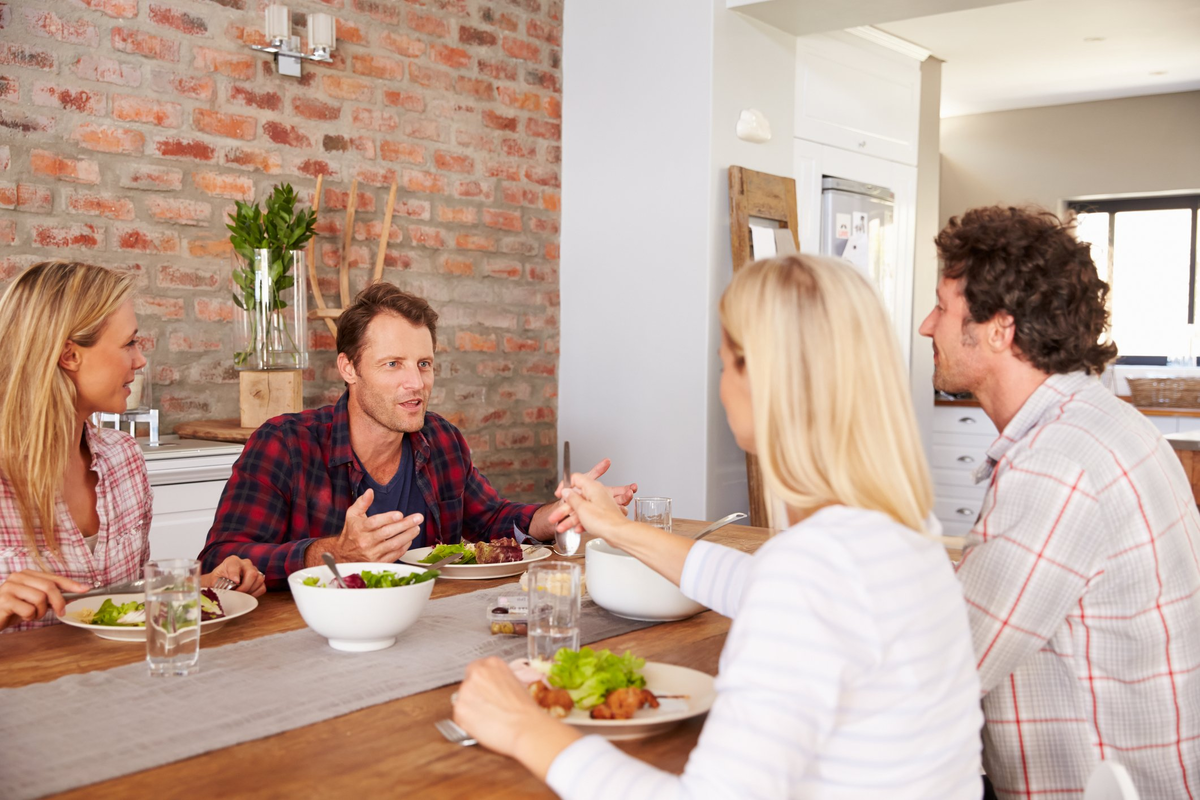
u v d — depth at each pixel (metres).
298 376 2.75
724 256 3.63
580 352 3.94
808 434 0.83
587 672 1.00
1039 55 5.05
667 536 1.29
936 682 0.78
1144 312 6.34
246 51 2.93
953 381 1.26
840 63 4.32
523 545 1.90
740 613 0.78
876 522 0.80
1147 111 5.98
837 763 0.76
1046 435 1.11
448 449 2.06
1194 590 1.13
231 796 0.81
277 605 1.48
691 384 3.61
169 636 1.12
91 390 1.53
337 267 3.20
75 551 1.53
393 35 3.33
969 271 1.21
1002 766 1.16
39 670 1.14
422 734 0.95
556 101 3.93
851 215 4.38
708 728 0.74
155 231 2.75
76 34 2.58
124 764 0.87
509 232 3.77
